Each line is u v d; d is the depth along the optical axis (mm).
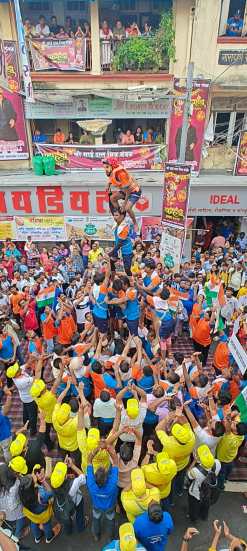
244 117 15258
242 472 6961
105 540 5711
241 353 6930
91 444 5105
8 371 6969
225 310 10258
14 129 14922
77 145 15211
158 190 14281
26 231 14656
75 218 14430
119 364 6688
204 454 5215
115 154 15375
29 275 11625
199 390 6633
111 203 7434
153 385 6566
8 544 4309
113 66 14289
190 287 10766
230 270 11875
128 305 7426
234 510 6254
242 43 13820
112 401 6066
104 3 13867
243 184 14094
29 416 7246
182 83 14094
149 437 6355
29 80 13539
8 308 10594
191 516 5863
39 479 5098
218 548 5586
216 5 13266
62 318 9273
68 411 5812
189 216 15352
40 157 14898
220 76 14289
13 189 14180
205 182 14164
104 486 4824
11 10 13680
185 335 11492
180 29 13766
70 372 6668
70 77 14297
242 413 5977
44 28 13867
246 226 15445
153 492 4703
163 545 4395
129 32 14000
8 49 13555
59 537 5766
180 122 13953
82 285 11086
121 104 14836
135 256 11703
